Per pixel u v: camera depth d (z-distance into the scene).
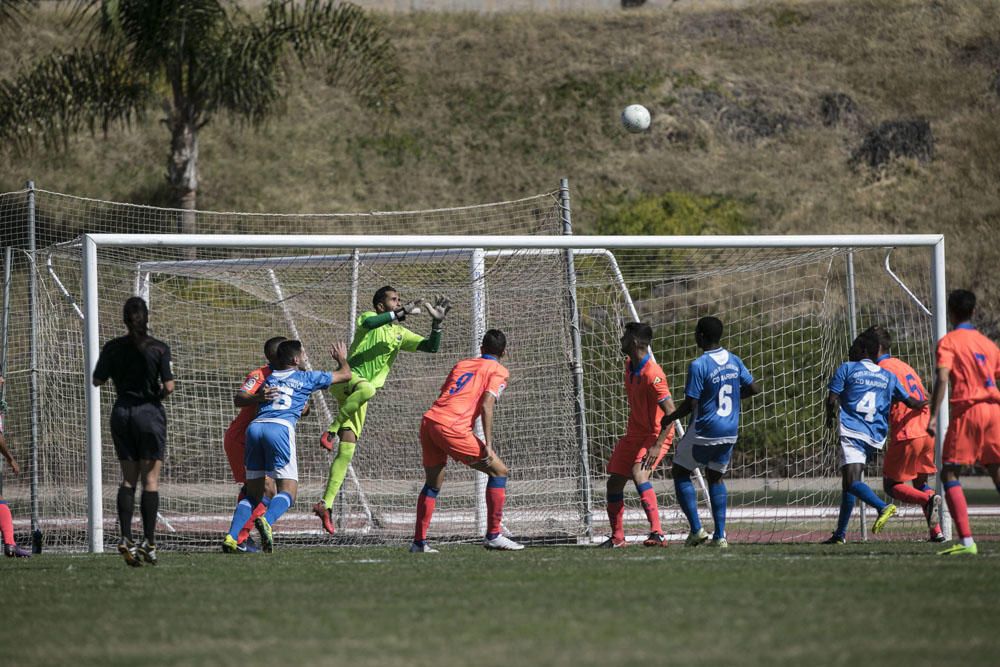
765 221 101.88
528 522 43.97
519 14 131.38
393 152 110.31
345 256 48.19
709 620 19.80
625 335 35.91
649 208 102.19
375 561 31.06
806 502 54.22
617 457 36.50
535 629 19.16
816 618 19.89
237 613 21.39
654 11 131.88
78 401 45.75
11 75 111.31
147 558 29.28
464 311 47.84
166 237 38.59
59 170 102.69
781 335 53.03
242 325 55.22
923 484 37.81
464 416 34.03
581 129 113.56
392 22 128.50
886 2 131.12
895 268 84.50
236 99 84.00
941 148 110.56
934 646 17.38
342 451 38.22
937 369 29.88
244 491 36.16
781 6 132.00
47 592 24.73
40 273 46.50
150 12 77.44
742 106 116.69
